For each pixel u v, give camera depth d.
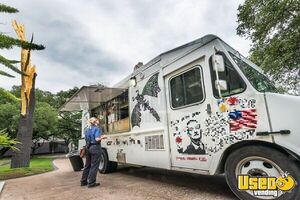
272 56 11.56
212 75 3.89
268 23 11.78
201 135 3.99
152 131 5.19
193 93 4.23
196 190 4.52
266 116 3.15
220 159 3.66
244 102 3.40
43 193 5.26
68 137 37.47
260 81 4.02
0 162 22.47
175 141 4.54
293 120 2.94
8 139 3.64
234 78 3.58
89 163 5.91
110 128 7.53
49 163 15.81
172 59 4.76
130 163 6.07
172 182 5.49
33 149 35.09
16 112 24.64
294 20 10.94
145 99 5.54
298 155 2.86
